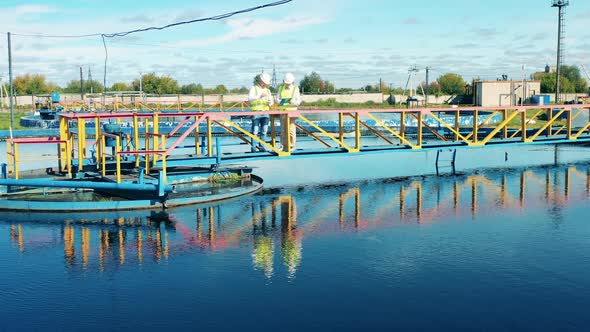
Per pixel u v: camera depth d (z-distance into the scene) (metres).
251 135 17.77
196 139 19.09
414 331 7.34
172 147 15.57
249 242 11.45
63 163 17.27
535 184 18.16
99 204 14.26
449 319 7.68
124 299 8.46
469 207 14.70
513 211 14.12
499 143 21.92
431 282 9.04
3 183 14.91
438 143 21.38
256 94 18.73
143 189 14.39
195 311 8.00
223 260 10.26
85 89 104.06
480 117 44.91
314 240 11.56
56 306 8.23
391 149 19.70
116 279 9.31
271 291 8.70
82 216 13.73
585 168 21.77
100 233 12.17
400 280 9.13
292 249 10.91
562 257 10.27
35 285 9.08
